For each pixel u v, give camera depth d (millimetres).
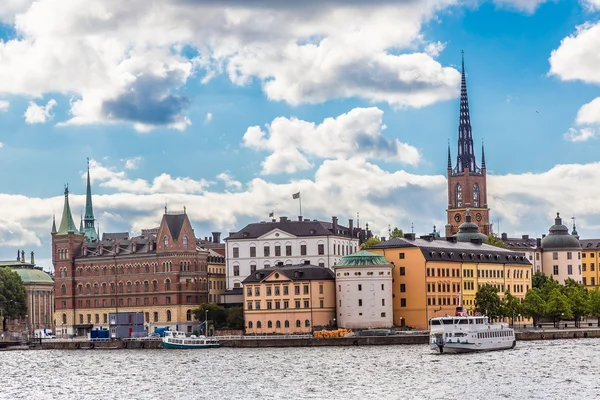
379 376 191625
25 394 182375
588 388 170625
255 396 170500
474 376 188500
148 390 182625
